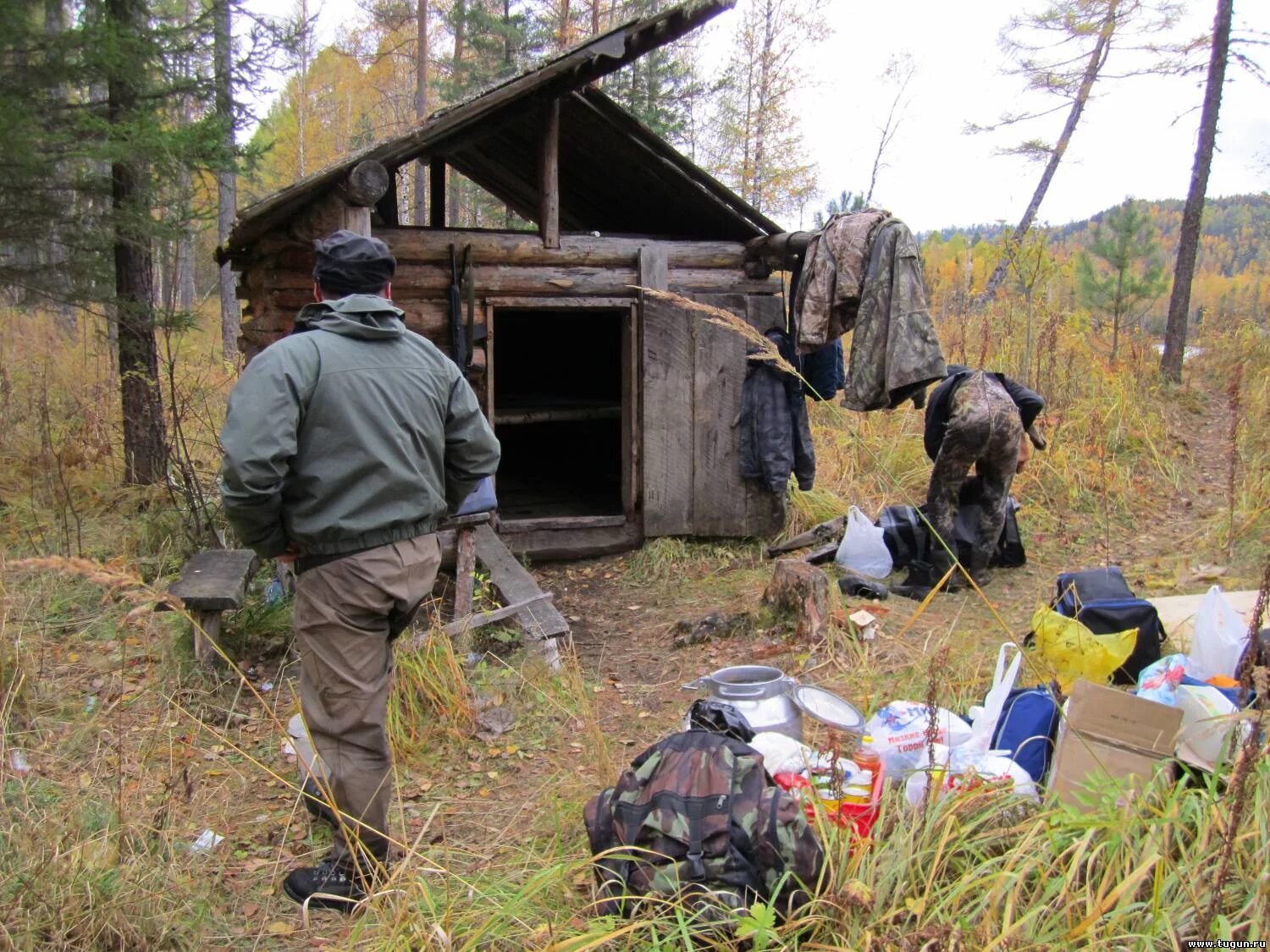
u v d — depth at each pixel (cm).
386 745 300
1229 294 2525
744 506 703
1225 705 324
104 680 458
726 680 364
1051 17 1579
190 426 833
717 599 611
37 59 731
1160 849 257
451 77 2445
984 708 354
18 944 251
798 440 687
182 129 739
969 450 563
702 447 691
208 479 755
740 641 525
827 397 689
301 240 569
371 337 290
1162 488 778
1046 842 268
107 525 690
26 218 749
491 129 600
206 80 807
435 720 426
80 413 866
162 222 773
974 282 1450
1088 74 1586
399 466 287
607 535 695
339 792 293
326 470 279
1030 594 577
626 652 533
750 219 688
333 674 289
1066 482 754
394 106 3164
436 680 434
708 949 246
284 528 287
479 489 520
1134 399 955
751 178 1984
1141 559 630
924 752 325
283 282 591
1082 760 307
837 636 496
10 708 405
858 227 559
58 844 290
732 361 688
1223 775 291
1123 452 853
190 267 1753
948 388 586
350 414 279
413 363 298
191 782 365
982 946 234
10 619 498
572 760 398
